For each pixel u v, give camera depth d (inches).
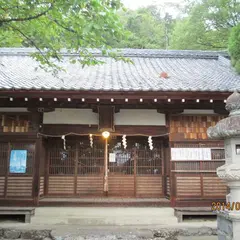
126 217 273.1
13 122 293.3
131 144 323.9
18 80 300.0
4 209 267.3
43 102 285.1
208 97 266.4
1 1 172.9
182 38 603.5
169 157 294.0
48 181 309.9
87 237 234.1
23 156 286.7
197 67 443.5
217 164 290.0
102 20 158.2
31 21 193.5
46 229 249.9
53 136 292.5
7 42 230.4
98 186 312.3
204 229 253.3
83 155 317.7
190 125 298.5
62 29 197.5
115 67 427.5
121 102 282.0
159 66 445.4
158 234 248.8
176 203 282.4
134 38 912.9
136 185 315.0
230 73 401.7
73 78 330.6
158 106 295.0
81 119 295.9
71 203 283.1
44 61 219.8
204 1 557.0
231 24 540.7
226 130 158.2
